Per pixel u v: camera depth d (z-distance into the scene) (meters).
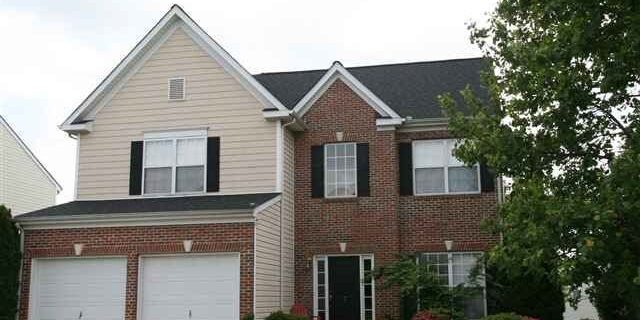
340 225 20.38
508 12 12.97
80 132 20.77
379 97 22.44
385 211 20.17
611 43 10.98
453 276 20.00
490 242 19.77
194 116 20.27
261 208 17.48
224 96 20.19
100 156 20.55
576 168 12.30
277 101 19.64
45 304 17.94
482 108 13.88
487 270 18.94
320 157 20.89
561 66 11.52
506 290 18.42
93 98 20.66
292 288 20.12
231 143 19.91
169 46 20.77
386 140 20.58
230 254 17.19
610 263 10.74
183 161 20.12
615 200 10.30
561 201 10.97
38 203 33.84
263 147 19.70
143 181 20.17
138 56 20.72
